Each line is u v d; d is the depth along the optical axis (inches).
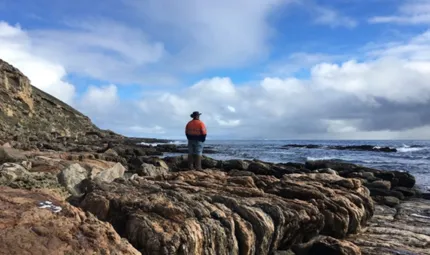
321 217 318.7
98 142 2075.5
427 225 396.5
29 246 135.7
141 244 201.3
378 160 1446.9
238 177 396.5
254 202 292.8
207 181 378.3
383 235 354.0
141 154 1285.7
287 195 358.9
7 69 2127.2
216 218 241.0
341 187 424.2
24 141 1284.4
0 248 130.5
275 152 1998.0
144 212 226.8
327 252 274.2
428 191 679.1
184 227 210.5
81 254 140.9
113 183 315.3
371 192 584.1
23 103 2134.6
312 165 925.2
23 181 304.0
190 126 602.5
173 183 352.2
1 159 470.3
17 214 156.3
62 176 346.6
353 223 351.6
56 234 148.1
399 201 545.0
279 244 285.6
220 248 224.2
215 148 2393.0
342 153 1932.8
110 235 161.6
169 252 193.2
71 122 2699.3
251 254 248.5
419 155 1777.8
